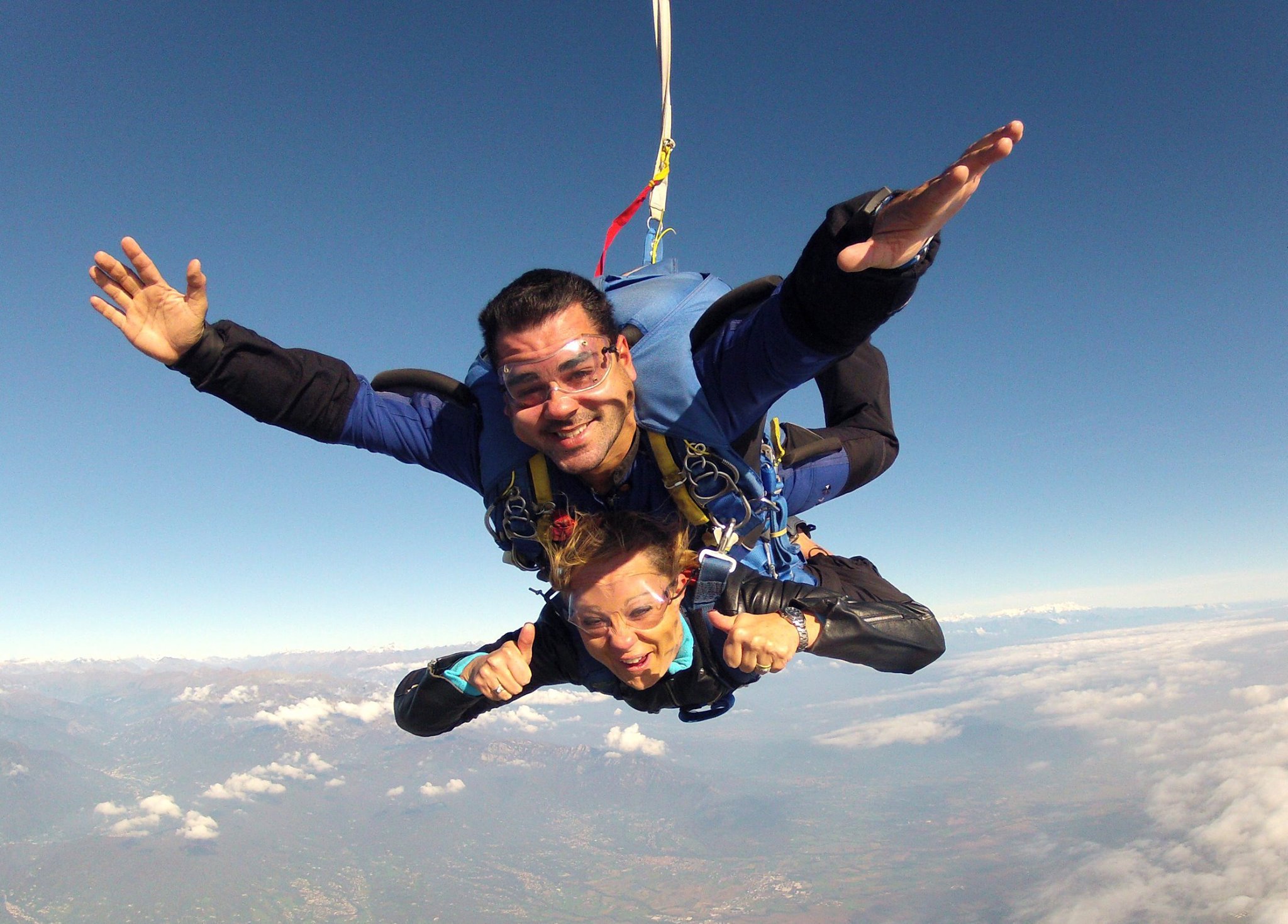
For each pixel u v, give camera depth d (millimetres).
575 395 1008
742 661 1115
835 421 1499
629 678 1222
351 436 1210
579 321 1009
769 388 1035
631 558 1134
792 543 1454
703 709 1323
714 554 1150
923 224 812
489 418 1146
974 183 787
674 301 1111
